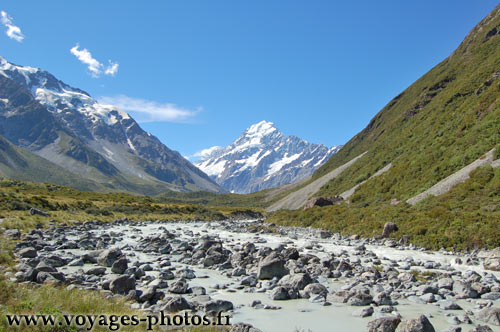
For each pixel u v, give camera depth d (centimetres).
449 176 5116
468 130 6084
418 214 4156
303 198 14675
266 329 1263
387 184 6762
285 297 1672
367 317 1403
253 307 1533
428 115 9694
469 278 2027
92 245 3253
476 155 5103
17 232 3391
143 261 2702
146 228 6028
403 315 1405
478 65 10062
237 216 13750
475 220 3397
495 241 2995
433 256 2975
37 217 5103
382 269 2419
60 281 1636
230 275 2238
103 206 8500
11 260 2131
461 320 1316
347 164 14612
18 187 10606
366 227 4662
